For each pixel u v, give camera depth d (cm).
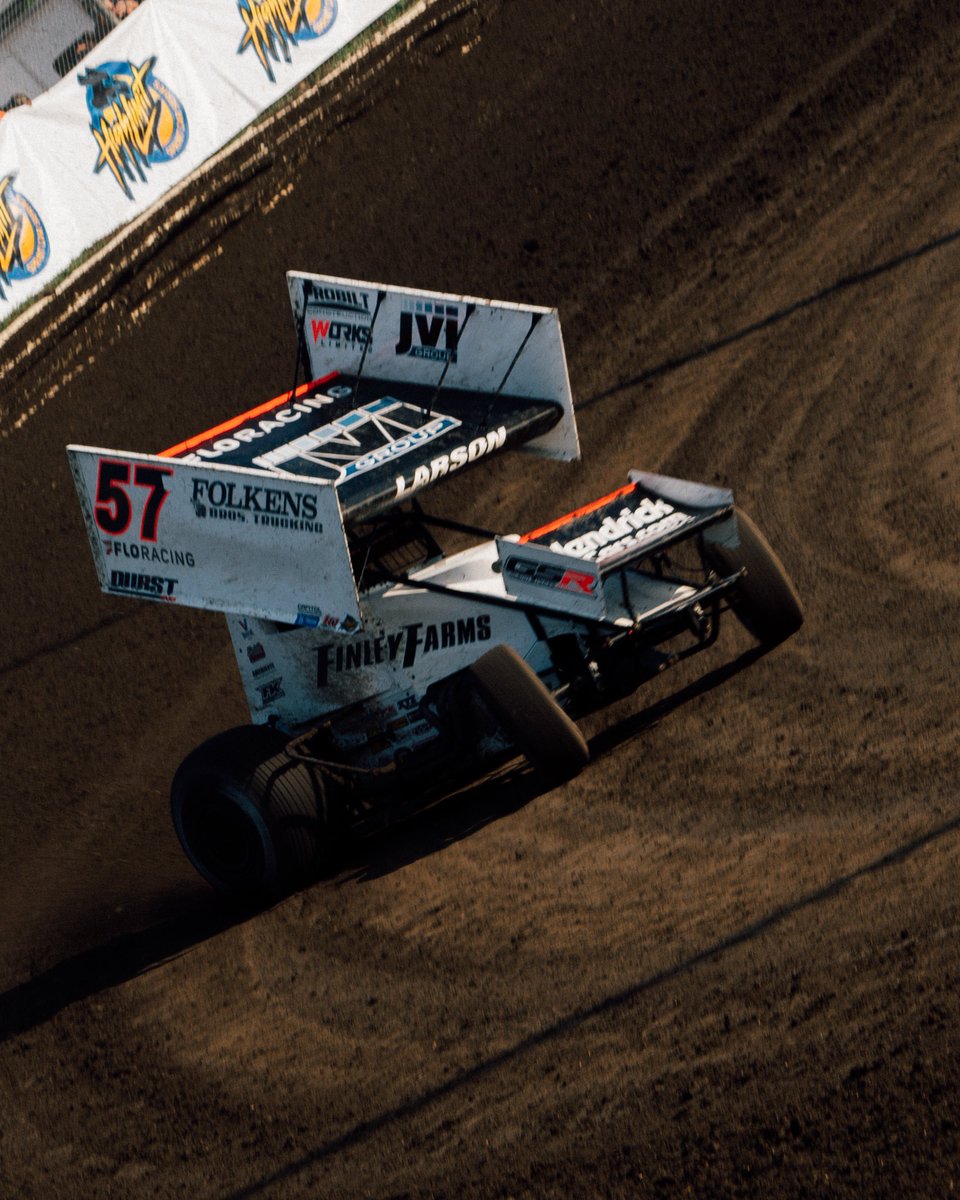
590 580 2275
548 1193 1780
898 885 2044
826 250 4119
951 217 4016
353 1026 2142
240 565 2231
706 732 2533
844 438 3344
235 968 2353
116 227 5834
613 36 5653
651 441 3659
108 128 5822
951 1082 1744
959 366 3409
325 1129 1980
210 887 2709
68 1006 2442
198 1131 2058
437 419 2470
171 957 2467
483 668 2248
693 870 2217
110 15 6134
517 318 2450
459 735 2370
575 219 4753
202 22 6066
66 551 4197
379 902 2373
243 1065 2141
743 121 4875
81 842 3086
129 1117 2125
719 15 5484
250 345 4841
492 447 2398
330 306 2656
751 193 4516
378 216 5238
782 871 2150
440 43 6159
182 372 4850
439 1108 1948
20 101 6069
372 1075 2042
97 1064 2261
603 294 4353
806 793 2308
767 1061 1850
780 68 5059
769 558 2525
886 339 3638
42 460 4688
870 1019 1855
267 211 5544
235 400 4609
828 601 2811
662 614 2406
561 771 2256
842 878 2095
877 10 5150
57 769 3372
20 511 4484
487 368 2528
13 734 3541
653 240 4494
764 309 3984
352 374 2691
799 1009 1902
